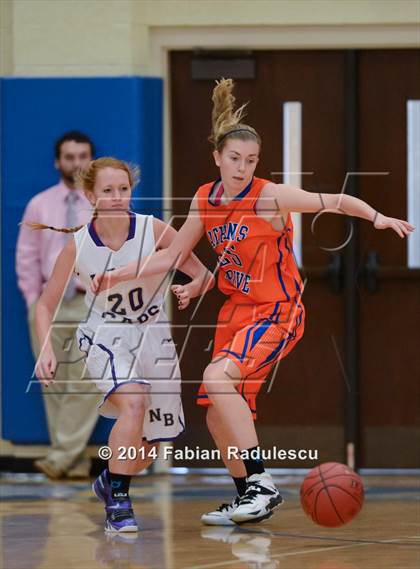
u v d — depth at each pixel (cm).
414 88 1516
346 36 1499
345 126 1522
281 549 898
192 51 1535
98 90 1479
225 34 1517
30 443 1517
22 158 1494
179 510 1162
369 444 1521
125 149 1473
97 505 1211
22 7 1497
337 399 1524
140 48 1508
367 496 1271
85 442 1458
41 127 1490
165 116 1530
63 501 1248
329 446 1522
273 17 1493
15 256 1501
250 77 1527
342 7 1484
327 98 1526
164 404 1028
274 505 1016
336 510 911
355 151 1520
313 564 827
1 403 1529
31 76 1496
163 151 1521
